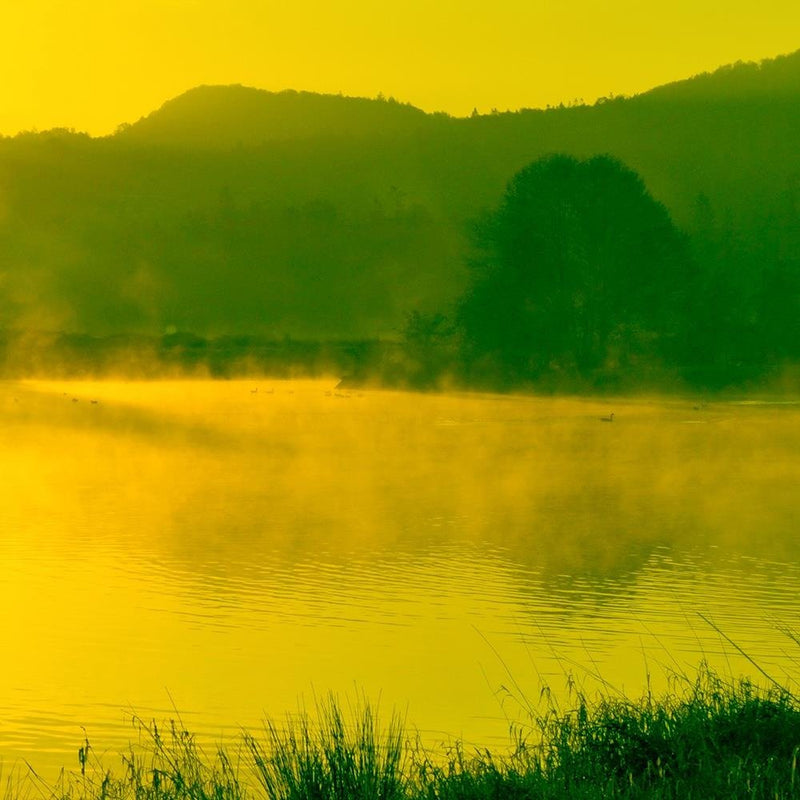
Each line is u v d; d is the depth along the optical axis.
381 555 42.34
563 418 119.00
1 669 27.69
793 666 27.70
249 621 32.44
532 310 165.38
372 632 31.34
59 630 31.42
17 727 24.08
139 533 46.94
